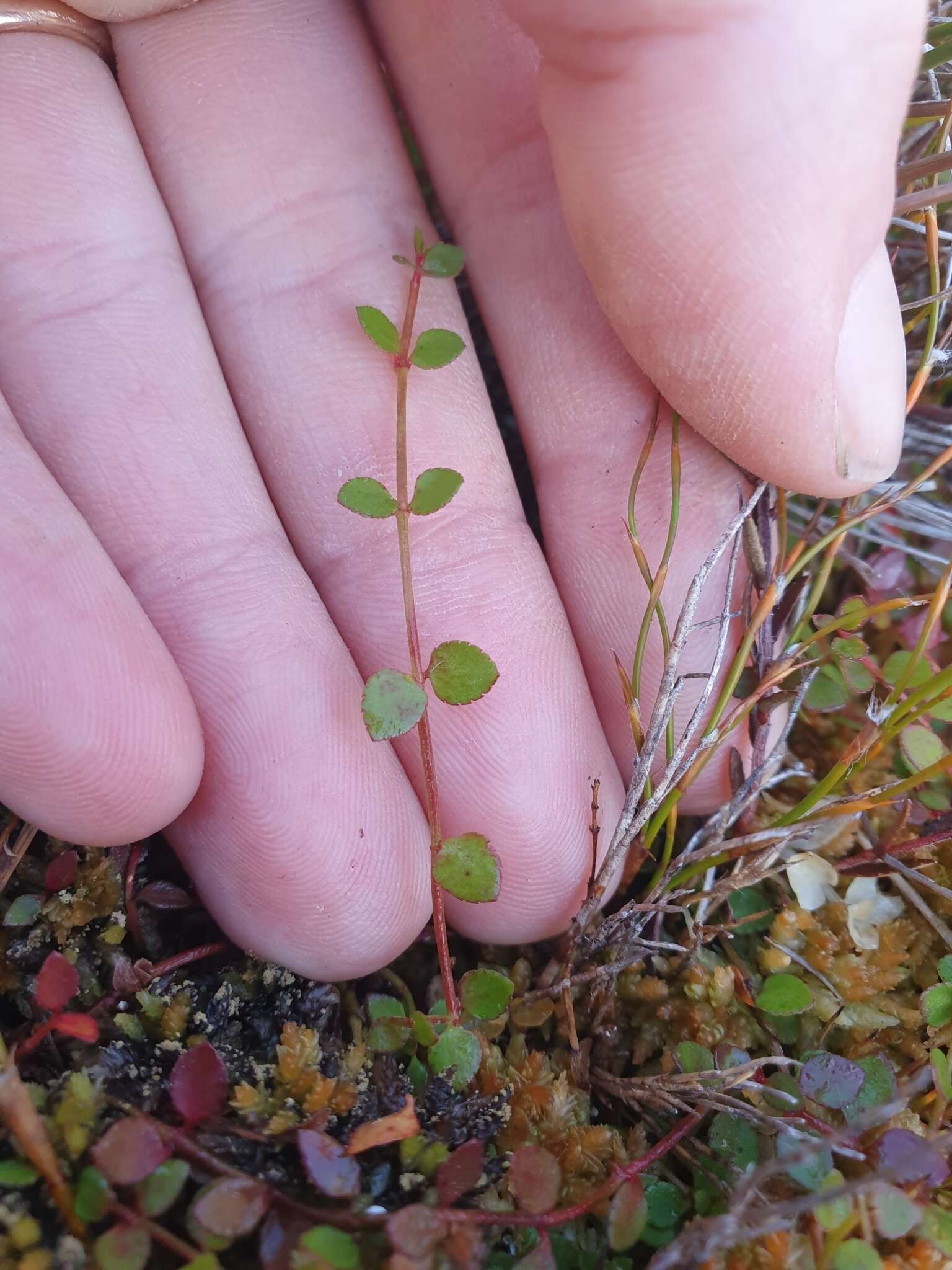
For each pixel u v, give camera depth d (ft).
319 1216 0.15
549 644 0.22
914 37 0.15
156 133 0.22
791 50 0.15
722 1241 0.15
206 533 0.20
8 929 0.19
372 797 0.19
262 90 0.22
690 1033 0.20
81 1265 0.15
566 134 0.17
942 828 0.21
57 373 0.20
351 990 0.21
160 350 0.21
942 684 0.18
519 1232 0.17
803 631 0.23
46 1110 0.16
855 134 0.15
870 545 0.27
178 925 0.21
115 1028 0.18
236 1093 0.17
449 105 0.22
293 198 0.22
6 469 0.18
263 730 0.19
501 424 0.26
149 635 0.18
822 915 0.22
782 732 0.22
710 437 0.20
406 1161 0.17
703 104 0.15
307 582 0.21
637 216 0.17
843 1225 0.15
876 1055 0.17
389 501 0.18
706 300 0.17
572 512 0.23
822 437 0.19
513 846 0.21
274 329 0.22
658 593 0.20
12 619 0.17
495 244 0.23
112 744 0.17
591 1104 0.20
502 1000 0.18
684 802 0.23
